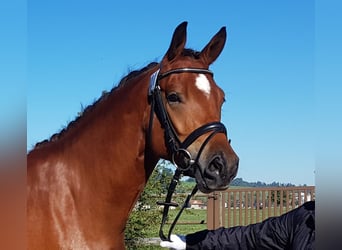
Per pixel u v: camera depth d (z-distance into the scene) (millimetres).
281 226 2988
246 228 3135
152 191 7004
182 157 2447
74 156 2617
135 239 7145
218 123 2438
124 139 2590
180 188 7297
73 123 2738
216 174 2359
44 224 2459
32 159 2627
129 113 2602
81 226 2521
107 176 2574
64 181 2559
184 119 2449
